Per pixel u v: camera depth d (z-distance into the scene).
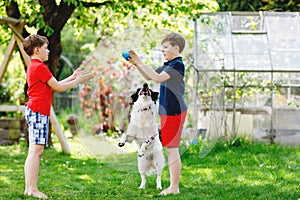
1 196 4.81
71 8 8.86
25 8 8.66
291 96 9.74
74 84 4.83
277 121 9.71
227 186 5.51
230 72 9.64
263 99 9.74
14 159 7.68
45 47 4.94
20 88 12.62
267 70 9.59
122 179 5.92
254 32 10.13
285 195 5.03
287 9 12.86
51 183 5.66
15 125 10.27
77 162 7.42
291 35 10.10
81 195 5.00
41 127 4.82
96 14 10.20
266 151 8.28
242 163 7.13
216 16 10.19
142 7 8.74
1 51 16.34
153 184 5.52
